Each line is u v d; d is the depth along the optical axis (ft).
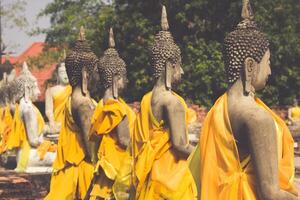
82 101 70.49
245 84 37.01
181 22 209.15
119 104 66.49
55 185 72.08
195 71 204.64
